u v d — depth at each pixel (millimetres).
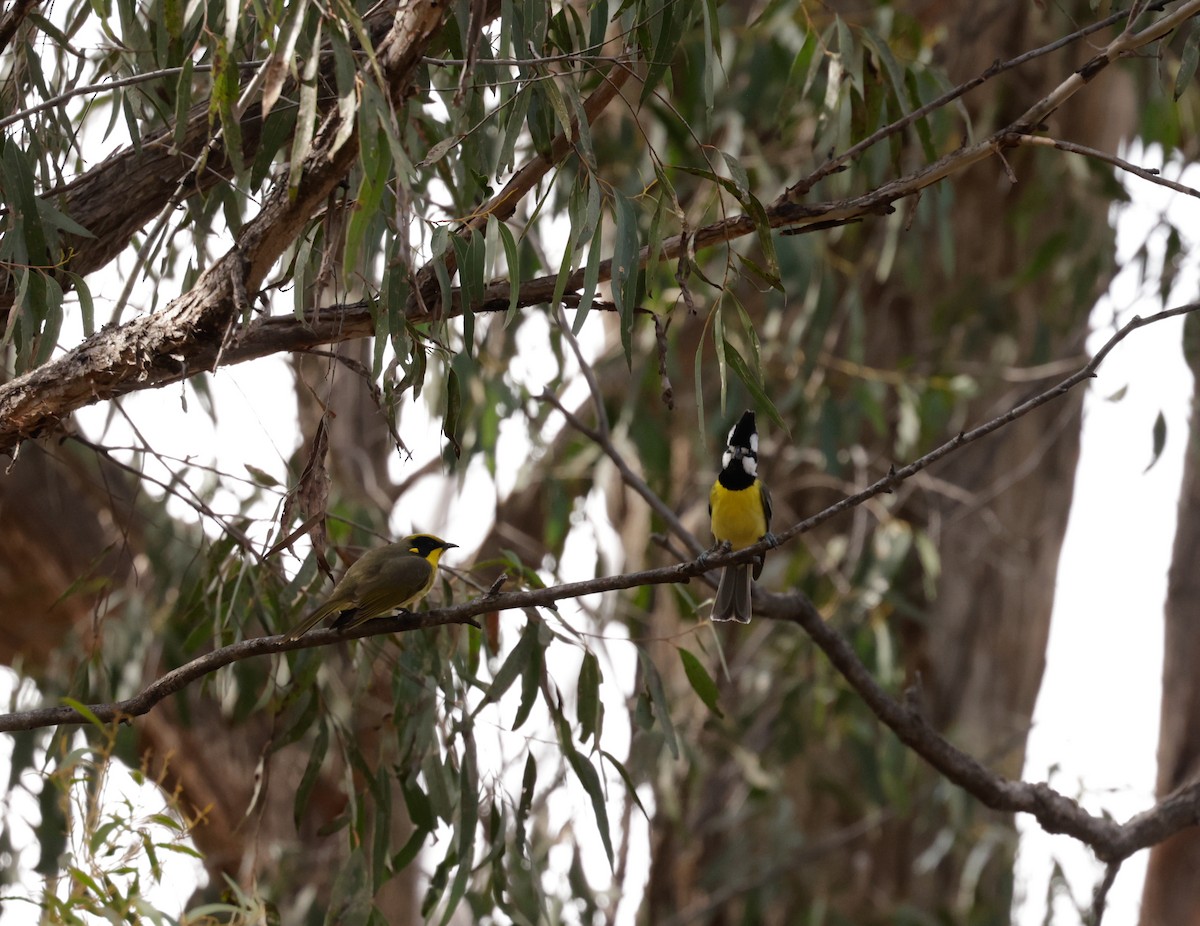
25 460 13219
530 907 10625
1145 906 17891
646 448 13578
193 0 5934
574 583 6066
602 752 7879
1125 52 6113
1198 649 18000
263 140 6629
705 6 6488
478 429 11922
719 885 14234
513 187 6344
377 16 6531
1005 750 14328
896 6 14883
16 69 7266
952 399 13711
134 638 11773
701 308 13281
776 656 13820
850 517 14242
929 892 14492
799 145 13141
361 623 6316
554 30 6730
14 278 6543
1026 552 15086
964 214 15180
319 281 5633
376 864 7883
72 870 5535
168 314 5629
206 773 14023
